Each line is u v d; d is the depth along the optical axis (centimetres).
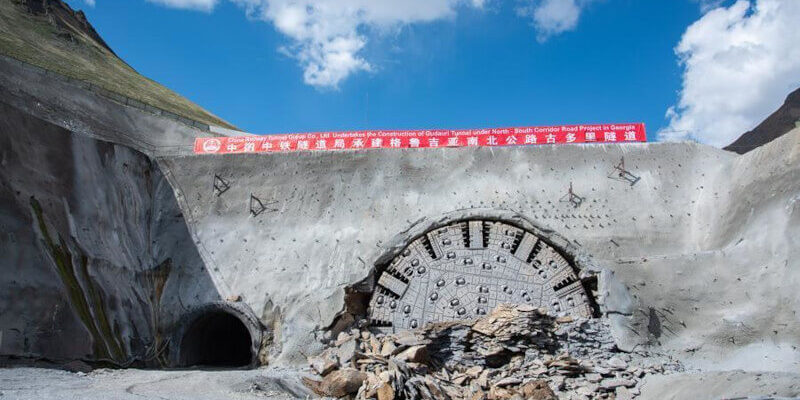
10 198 1681
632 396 1550
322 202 2361
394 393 1363
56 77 2984
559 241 2095
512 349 1794
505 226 2150
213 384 1370
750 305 1852
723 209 2127
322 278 2164
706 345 1838
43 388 1164
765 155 2075
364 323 2023
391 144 2541
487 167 2356
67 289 1734
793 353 1712
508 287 2028
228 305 2153
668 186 2244
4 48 4062
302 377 1622
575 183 2278
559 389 1588
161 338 2159
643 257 2066
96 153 2155
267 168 2473
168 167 2516
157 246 2347
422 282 2075
